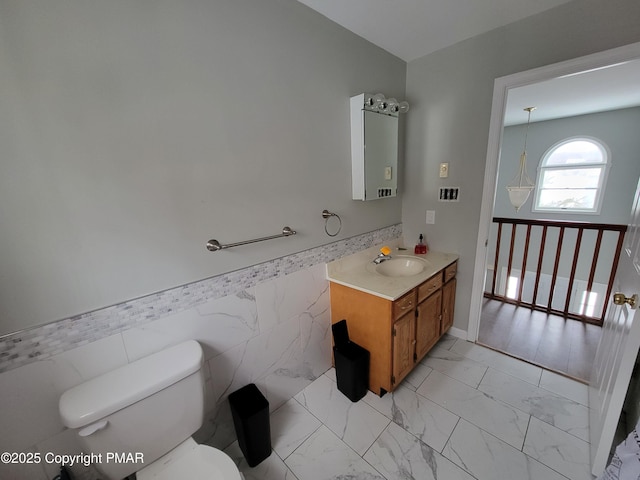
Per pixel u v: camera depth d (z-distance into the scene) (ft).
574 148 14.46
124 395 3.06
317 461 4.54
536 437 4.75
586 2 4.68
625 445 2.95
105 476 3.15
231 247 4.37
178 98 3.58
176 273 3.86
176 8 3.43
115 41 3.05
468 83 6.23
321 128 5.40
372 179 6.20
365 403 5.62
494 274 9.78
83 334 3.23
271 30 4.40
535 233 15.90
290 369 5.66
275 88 4.57
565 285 12.94
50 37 2.70
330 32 5.26
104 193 3.18
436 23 5.43
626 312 3.84
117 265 3.38
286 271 5.24
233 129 4.16
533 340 7.43
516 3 4.85
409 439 4.83
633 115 12.71
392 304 5.09
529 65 5.42
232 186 4.26
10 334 2.81
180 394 3.49
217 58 3.86
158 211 3.60
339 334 5.70
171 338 3.93
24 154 2.69
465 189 6.80
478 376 6.23
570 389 5.74
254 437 4.32
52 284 2.99
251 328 4.85
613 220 14.02
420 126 7.20
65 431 3.25
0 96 2.54
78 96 2.91
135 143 3.32
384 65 6.49
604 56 4.67
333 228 6.02
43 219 2.86
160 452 3.47
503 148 16.46
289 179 5.01
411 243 8.11
